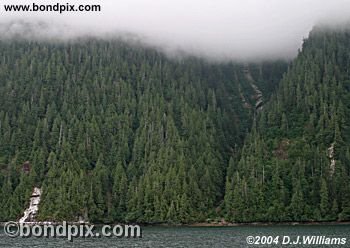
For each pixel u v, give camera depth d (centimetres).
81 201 18150
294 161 19262
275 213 17675
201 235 13362
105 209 18638
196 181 19162
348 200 17550
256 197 18188
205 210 18550
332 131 19900
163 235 13562
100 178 19338
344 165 18550
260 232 14038
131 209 18425
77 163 19750
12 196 18462
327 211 17525
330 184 18050
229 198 18238
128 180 19775
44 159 19838
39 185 19025
